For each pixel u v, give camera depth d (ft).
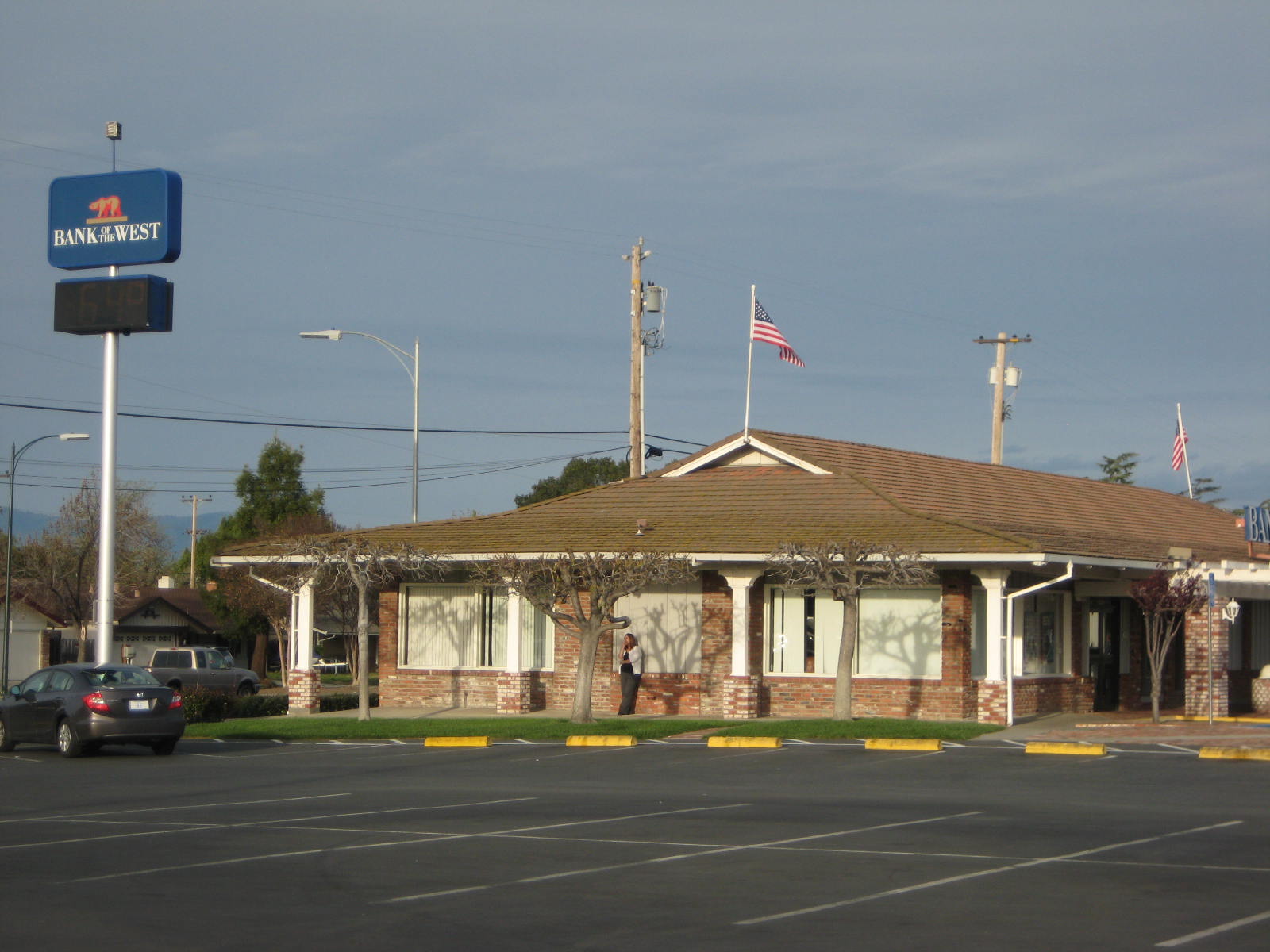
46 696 83.20
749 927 34.09
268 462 219.41
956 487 121.19
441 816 53.98
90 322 98.48
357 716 101.71
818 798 58.75
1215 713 100.83
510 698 104.73
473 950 32.04
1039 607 105.50
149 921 35.17
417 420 126.31
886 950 31.68
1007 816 52.85
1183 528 142.00
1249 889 38.37
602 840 47.55
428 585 113.39
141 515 219.41
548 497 248.11
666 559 93.25
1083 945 31.99
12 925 34.76
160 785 66.33
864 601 100.78
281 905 37.04
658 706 105.40
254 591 199.21
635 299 129.59
